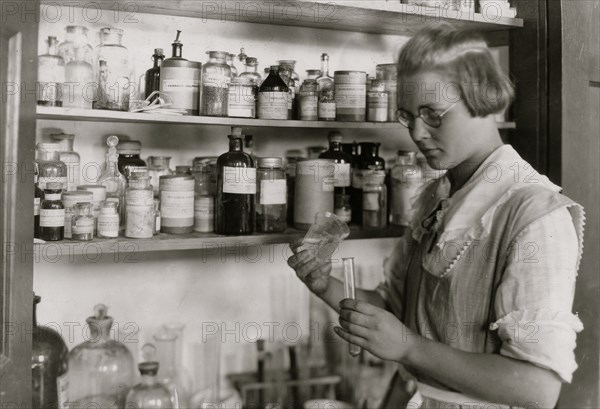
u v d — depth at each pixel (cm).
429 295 152
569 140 205
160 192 183
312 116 194
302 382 224
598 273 208
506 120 228
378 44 230
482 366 128
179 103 178
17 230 119
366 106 204
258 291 219
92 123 189
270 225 191
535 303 123
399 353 138
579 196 207
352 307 143
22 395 124
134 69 193
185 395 205
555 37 205
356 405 224
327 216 160
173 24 198
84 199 169
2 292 116
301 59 218
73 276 192
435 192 166
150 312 204
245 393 217
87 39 184
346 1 187
